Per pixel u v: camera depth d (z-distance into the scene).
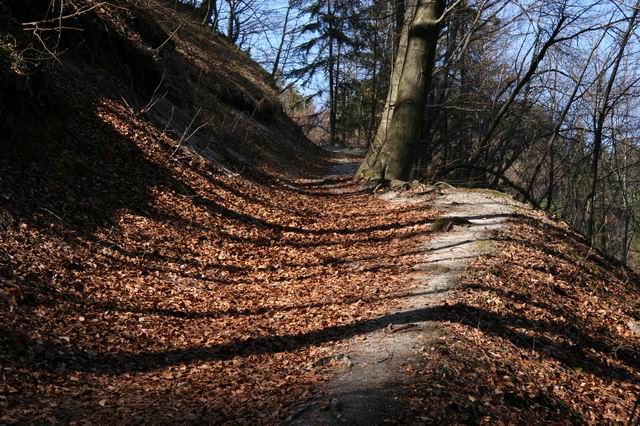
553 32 17.98
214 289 8.96
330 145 50.28
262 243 11.60
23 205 8.31
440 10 18.39
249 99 27.59
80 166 10.40
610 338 8.51
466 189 17.05
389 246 11.81
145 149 12.81
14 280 6.80
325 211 15.77
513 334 7.37
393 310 7.82
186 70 20.94
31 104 10.20
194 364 6.33
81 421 4.79
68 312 6.80
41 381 5.34
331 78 49.19
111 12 15.43
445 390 5.48
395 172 18.95
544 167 31.70
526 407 5.66
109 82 13.98
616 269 12.81
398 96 18.98
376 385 5.53
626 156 30.30
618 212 34.75
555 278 10.16
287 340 7.12
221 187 14.07
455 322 7.25
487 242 11.12
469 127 29.06
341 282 9.47
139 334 6.89
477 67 26.67
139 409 5.16
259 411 5.20
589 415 5.86
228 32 34.53
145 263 9.02
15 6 11.55
